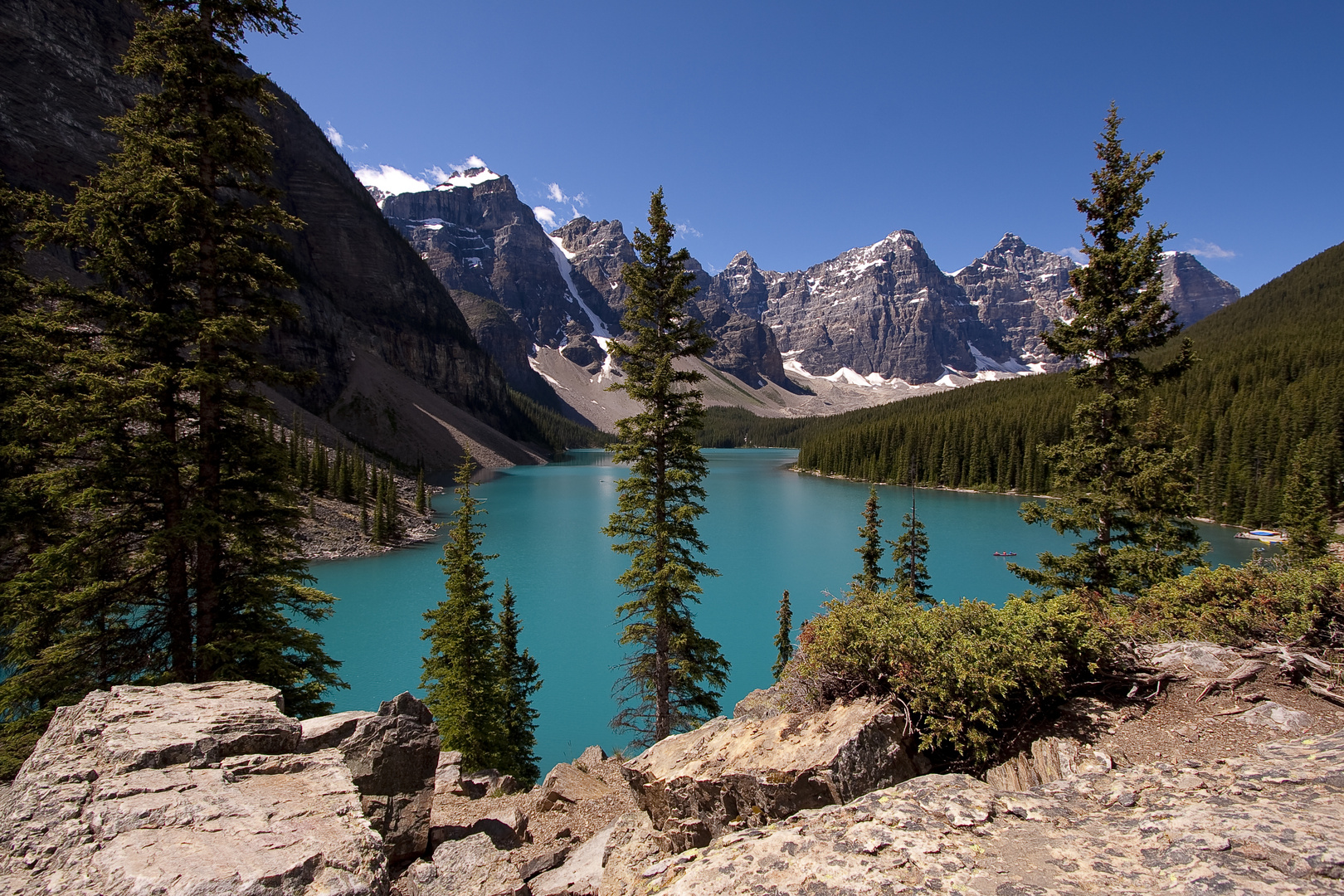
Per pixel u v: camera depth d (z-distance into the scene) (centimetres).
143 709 681
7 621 1174
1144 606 1014
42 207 1177
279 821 491
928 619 746
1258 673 712
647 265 1833
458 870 839
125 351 1171
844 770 620
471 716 1970
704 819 712
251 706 712
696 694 1923
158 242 1198
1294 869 353
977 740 651
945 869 414
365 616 4119
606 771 1428
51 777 530
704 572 1870
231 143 1274
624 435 1897
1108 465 1686
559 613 4397
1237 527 7294
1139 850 409
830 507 9875
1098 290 1692
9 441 1395
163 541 1134
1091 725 655
